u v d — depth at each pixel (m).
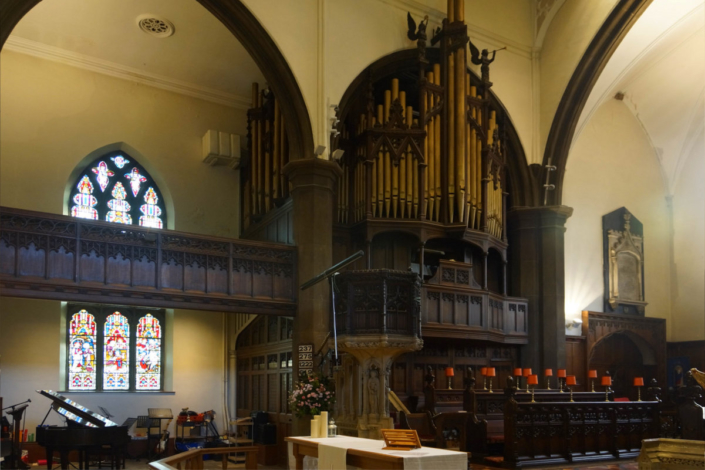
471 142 17.78
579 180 23.08
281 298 15.09
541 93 20.12
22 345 16.42
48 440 12.83
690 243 24.39
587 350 21.80
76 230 13.07
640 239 24.20
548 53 20.06
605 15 18.38
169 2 16.34
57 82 17.94
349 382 11.73
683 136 24.47
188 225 19.45
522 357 19.56
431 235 16.95
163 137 19.44
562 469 13.12
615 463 13.99
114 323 18.27
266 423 16.59
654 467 8.52
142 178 19.31
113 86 18.83
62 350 17.06
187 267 14.19
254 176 18.33
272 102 17.91
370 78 16.98
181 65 19.05
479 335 17.31
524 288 19.69
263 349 17.77
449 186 17.20
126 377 18.16
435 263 18.50
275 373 16.86
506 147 19.72
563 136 19.66
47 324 16.88
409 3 18.08
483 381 18.97
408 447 7.30
